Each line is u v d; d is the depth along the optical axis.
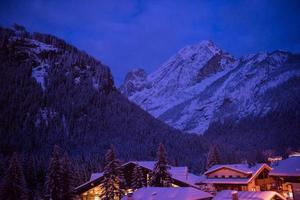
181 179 66.38
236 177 64.56
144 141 172.25
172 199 41.16
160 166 60.88
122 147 154.00
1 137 144.38
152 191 44.81
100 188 66.12
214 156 97.19
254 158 144.38
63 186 58.78
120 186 62.00
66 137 162.00
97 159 113.38
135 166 65.31
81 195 65.81
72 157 122.81
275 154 181.38
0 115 161.50
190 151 167.38
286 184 52.09
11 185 55.25
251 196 36.72
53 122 172.50
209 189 64.62
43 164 91.38
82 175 86.75
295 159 50.00
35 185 83.75
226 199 37.44
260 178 64.31
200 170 130.38
